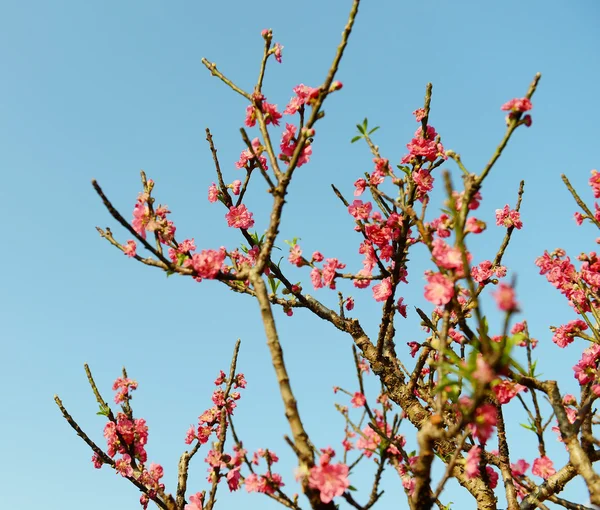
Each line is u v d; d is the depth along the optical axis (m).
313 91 3.36
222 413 4.72
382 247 4.52
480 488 4.30
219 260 3.44
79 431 4.76
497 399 3.21
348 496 2.74
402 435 3.30
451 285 2.74
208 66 4.00
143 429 5.01
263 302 3.06
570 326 4.53
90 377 5.02
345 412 3.02
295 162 3.31
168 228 3.80
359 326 5.32
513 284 2.18
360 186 4.55
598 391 3.64
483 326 2.35
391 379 4.94
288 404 2.78
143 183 3.76
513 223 5.08
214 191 5.17
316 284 4.73
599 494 2.97
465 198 2.82
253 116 3.88
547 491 3.72
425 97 4.50
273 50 3.91
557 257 5.01
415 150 4.35
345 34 3.19
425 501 2.65
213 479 4.27
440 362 2.69
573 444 3.15
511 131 2.79
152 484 4.82
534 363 3.50
